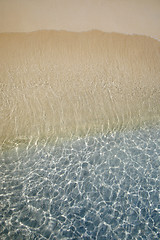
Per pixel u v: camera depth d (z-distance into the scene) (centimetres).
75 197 253
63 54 394
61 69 383
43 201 248
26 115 332
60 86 367
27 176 270
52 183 265
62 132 321
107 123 337
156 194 256
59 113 340
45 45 391
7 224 227
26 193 254
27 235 220
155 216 238
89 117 341
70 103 352
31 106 342
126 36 413
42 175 272
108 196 254
